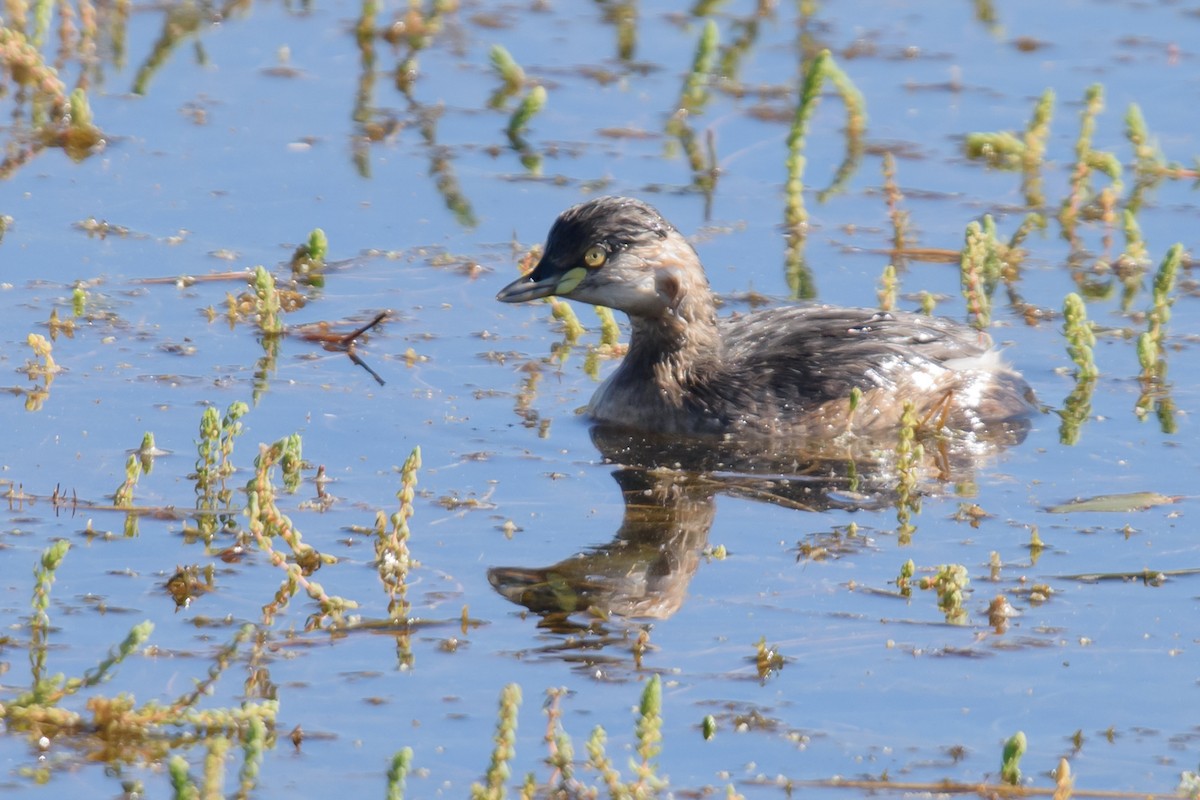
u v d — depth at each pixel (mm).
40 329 14219
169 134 18844
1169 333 15039
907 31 22781
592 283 13492
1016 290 16031
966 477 12242
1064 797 7883
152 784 8047
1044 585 10367
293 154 18516
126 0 21969
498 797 7719
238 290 15344
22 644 9266
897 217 16781
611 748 8477
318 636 9516
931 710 8930
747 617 9945
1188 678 9266
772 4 23688
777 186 18281
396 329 14742
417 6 22000
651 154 18969
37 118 18875
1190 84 20734
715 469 12430
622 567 10562
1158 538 11102
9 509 10961
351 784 8070
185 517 10945
